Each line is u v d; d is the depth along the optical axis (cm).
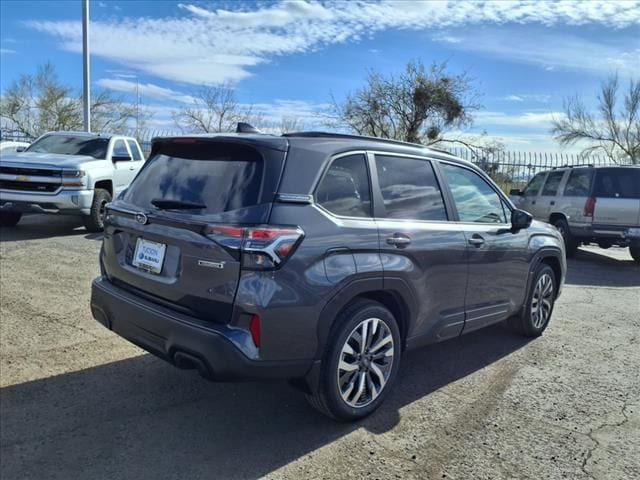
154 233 323
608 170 1026
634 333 573
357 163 351
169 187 335
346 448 316
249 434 327
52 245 855
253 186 300
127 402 361
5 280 633
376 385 355
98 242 896
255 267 283
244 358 283
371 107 2692
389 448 319
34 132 3469
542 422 360
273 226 289
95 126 3431
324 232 310
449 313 409
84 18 1620
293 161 312
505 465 306
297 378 316
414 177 392
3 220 1009
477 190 458
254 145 310
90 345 454
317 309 304
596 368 462
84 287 619
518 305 502
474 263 425
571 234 1073
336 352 323
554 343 527
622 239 1002
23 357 421
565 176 1116
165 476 282
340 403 331
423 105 2655
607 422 363
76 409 348
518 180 2062
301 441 321
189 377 403
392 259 348
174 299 311
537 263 518
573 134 2986
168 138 354
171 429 329
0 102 3509
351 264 321
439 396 394
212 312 294
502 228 467
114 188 1046
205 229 294
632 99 2830
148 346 323
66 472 282
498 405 383
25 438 312
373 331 346
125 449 306
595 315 646
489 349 502
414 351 491
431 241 381
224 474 286
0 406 346
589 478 297
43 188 915
